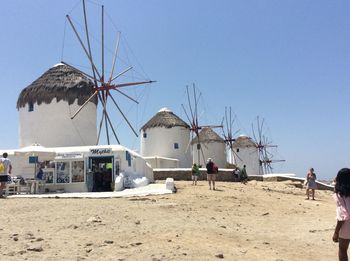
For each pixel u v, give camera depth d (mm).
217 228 10781
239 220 12836
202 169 33344
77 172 22203
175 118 46438
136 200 16125
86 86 31000
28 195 18484
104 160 22531
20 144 31078
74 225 9977
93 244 7992
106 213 12141
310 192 27906
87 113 31344
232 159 57906
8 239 8195
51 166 22219
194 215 12859
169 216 12180
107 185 22266
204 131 51844
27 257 6805
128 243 8203
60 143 30000
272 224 12625
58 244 7926
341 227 6301
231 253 8008
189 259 7234
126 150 22797
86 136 31016
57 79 30969
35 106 30578
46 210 12727
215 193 19672
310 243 9969
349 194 6254
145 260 6980
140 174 24719
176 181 30125
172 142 45062
